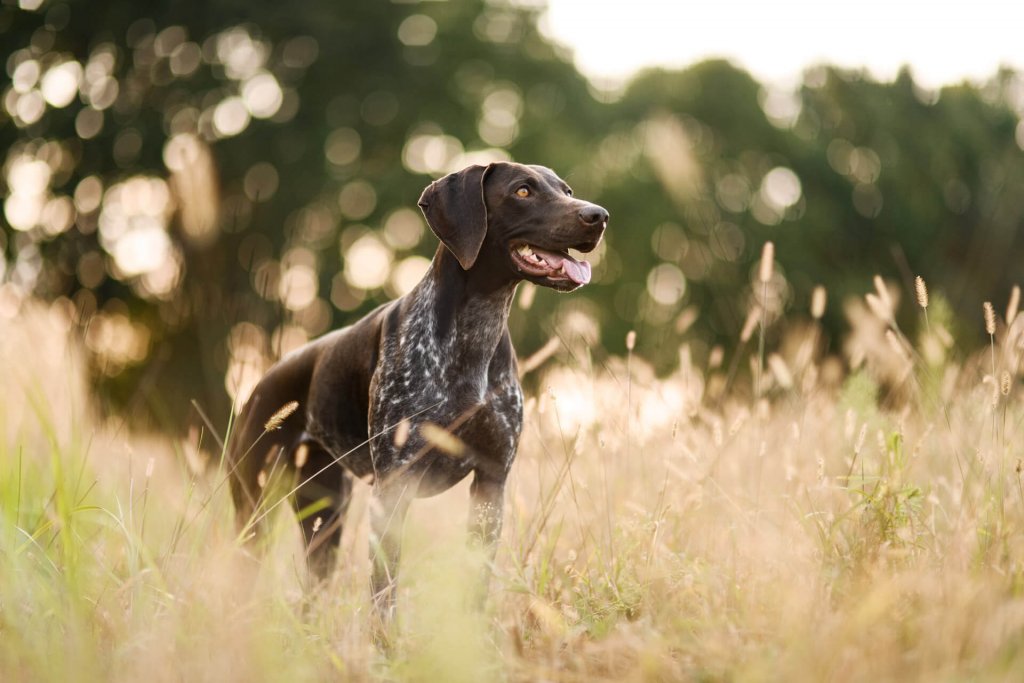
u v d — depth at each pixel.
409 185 19.75
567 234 4.50
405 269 20.02
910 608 3.54
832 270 22.92
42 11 18.98
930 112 25.56
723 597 3.78
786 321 21.47
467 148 20.75
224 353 16.67
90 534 4.46
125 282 18.61
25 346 5.71
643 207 21.45
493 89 21.50
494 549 4.32
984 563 3.65
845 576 3.71
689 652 3.44
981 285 22.89
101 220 18.84
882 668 3.04
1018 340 4.59
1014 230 23.67
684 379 5.39
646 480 5.01
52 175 18.97
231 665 3.19
